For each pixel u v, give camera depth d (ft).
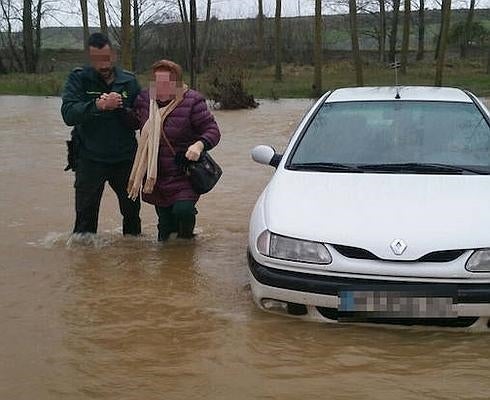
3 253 21.16
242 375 13.15
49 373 13.37
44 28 176.65
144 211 26.99
